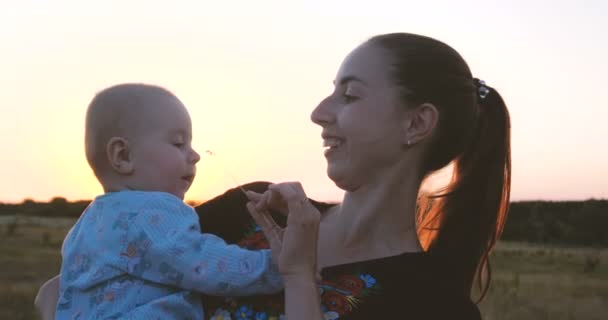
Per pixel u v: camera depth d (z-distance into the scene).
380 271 1.18
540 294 10.22
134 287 1.18
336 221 1.26
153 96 1.28
